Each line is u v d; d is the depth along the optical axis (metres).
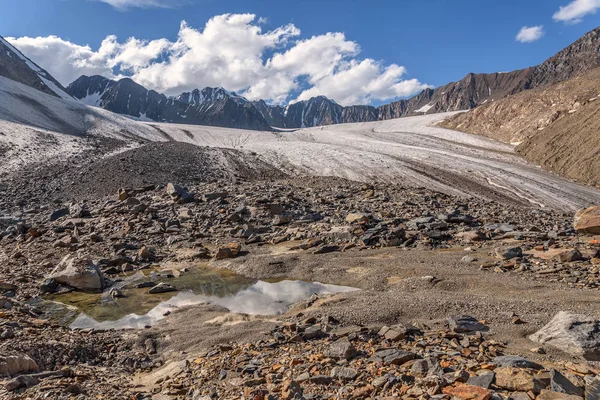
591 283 12.14
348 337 8.76
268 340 9.39
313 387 6.38
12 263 18.41
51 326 11.41
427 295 11.88
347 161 62.78
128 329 11.58
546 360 7.17
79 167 46.38
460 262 15.38
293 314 11.78
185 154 54.34
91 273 15.55
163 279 16.44
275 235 21.59
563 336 7.73
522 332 8.80
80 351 9.61
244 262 17.70
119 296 14.61
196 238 21.95
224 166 53.12
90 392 7.07
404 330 8.79
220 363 8.08
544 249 16.03
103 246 20.67
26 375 7.51
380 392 5.95
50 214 28.28
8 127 60.75
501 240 18.33
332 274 15.63
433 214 23.56
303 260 17.34
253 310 12.80
